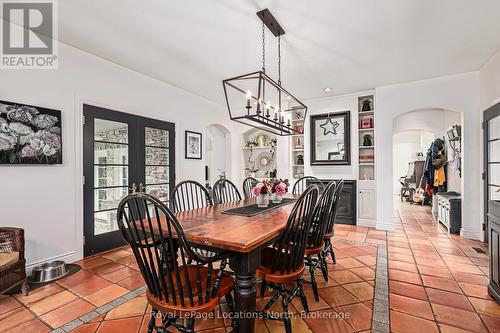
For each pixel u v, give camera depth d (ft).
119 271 8.86
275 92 15.57
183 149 15.14
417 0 7.06
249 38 9.16
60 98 9.36
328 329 5.74
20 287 7.40
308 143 17.25
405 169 31.24
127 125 11.85
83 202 10.12
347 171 16.02
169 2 7.16
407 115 20.07
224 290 4.88
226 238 4.90
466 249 10.96
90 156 10.37
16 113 8.16
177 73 12.54
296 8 7.41
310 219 5.98
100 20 8.04
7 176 8.04
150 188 13.00
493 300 6.84
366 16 7.79
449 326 5.80
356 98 15.69
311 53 10.31
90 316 6.26
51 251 9.10
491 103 10.84
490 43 9.55
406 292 7.32
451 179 17.39
